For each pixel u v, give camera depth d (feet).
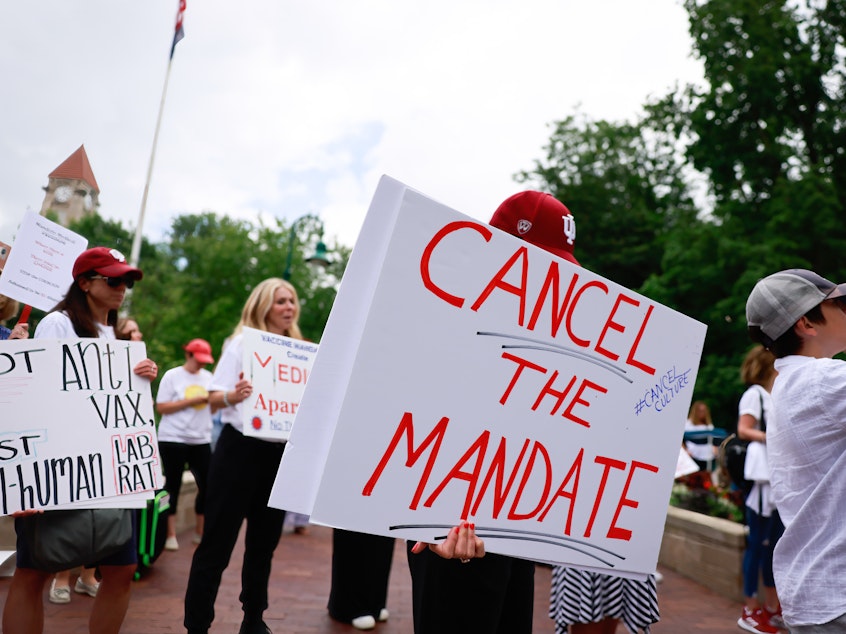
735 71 67.26
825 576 6.36
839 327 7.34
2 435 8.96
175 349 80.94
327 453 5.70
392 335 5.97
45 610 14.44
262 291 14.47
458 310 6.30
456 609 7.10
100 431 9.59
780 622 16.57
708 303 66.69
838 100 68.64
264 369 12.91
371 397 5.86
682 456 21.08
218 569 11.97
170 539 21.90
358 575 15.14
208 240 93.81
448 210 6.26
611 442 7.16
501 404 6.50
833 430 6.61
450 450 6.21
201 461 22.31
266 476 12.51
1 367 9.12
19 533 9.42
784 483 6.93
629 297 7.37
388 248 5.97
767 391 16.99
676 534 24.21
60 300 11.47
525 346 6.66
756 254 60.44
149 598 16.15
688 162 73.20
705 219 78.69
